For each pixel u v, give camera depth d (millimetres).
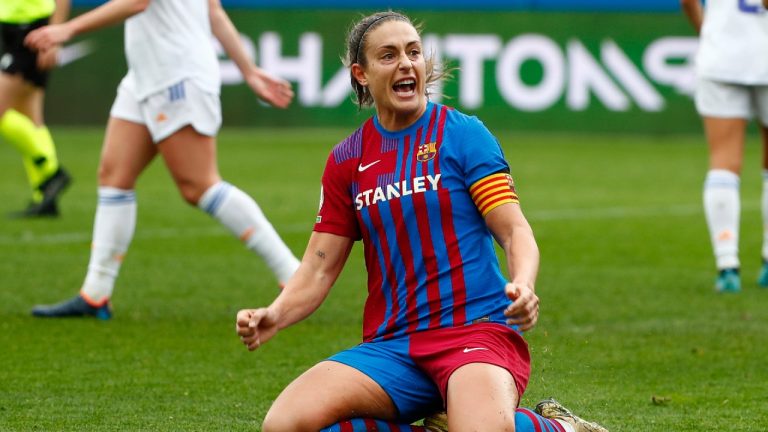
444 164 14430
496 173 14289
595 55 65938
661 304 26906
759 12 28266
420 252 14422
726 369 20875
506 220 14141
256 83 25359
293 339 23266
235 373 20469
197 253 33906
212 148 24109
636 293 28266
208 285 29078
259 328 14406
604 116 66188
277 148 61562
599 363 21109
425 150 14516
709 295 28094
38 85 38062
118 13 22844
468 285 14305
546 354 21625
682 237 37594
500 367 13656
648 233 38250
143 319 24969
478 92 66188
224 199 24062
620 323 24766
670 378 20172
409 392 14172
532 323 13070
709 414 17875
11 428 16812
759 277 30188
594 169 55156
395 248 14539
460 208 14375
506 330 14195
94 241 24828
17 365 20781
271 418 13609
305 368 20938
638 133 66188
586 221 40688
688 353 22062
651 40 65688
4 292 27719
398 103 14484
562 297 27641
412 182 14422
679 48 65562
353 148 14977
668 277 30562
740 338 23375
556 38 65875
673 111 66188
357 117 67688
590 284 29422
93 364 20953
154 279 29781
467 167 14359
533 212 42656
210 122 23938
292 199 45250
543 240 36688
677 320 25109
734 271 28625
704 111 29078
